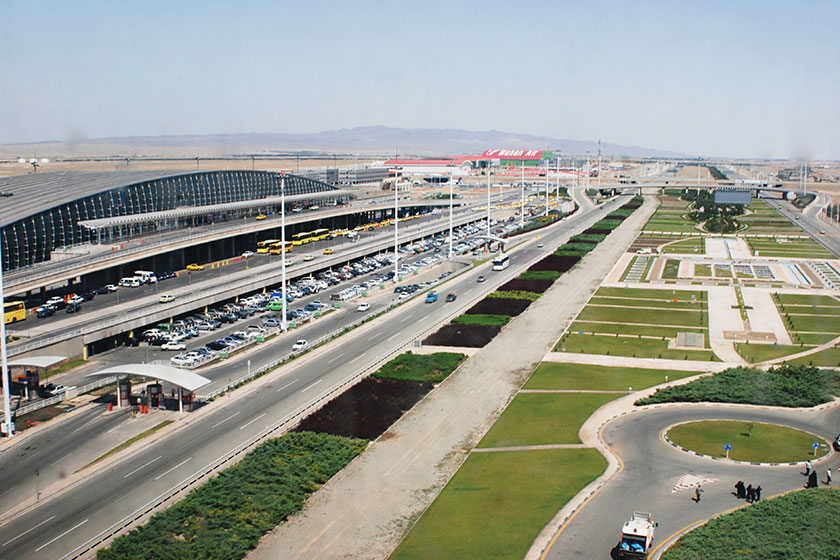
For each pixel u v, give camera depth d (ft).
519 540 215.51
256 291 561.43
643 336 444.96
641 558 199.41
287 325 467.11
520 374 372.58
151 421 311.06
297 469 260.83
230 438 290.76
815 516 219.20
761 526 214.48
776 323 476.13
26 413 321.93
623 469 259.80
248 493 243.40
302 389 347.97
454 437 294.05
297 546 216.33
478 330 454.81
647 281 627.05
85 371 382.22
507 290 581.53
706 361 391.65
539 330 460.14
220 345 419.74
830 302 540.11
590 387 350.43
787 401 321.93
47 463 271.49
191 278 581.12
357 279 636.89
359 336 446.19
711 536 209.26
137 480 255.91
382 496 245.86
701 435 289.53
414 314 504.02
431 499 243.19
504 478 255.70
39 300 497.05
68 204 579.48
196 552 207.51
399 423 309.01
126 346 431.84
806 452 272.51
